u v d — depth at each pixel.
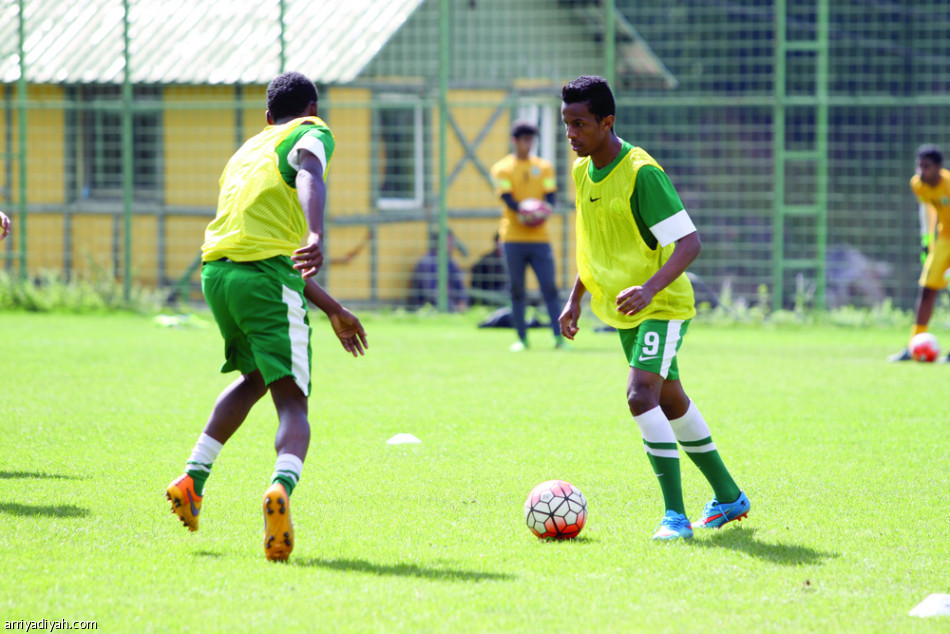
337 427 24.23
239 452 21.23
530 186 42.69
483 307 62.78
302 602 11.63
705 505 16.27
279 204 14.49
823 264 57.75
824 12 56.62
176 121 64.81
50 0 67.50
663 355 15.27
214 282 14.50
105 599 11.64
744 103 57.12
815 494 17.88
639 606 11.69
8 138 65.75
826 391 30.97
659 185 15.08
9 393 28.77
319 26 64.12
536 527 14.73
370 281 64.06
